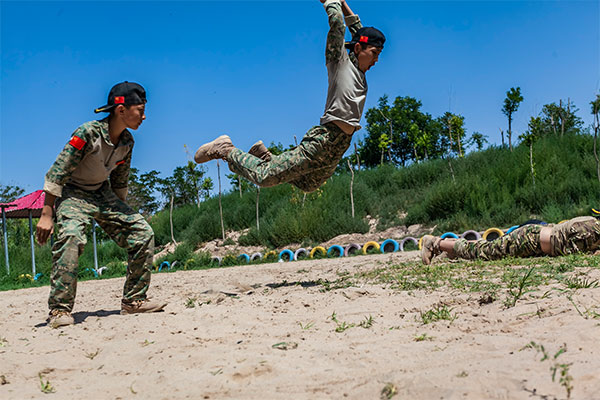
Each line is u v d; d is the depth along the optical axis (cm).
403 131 4153
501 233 1163
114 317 404
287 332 315
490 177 1650
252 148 476
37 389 235
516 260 545
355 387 202
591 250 544
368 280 536
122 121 405
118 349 297
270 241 1741
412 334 285
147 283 427
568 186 1462
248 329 333
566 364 196
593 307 291
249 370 230
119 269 1495
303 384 211
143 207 3409
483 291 386
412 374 205
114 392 222
